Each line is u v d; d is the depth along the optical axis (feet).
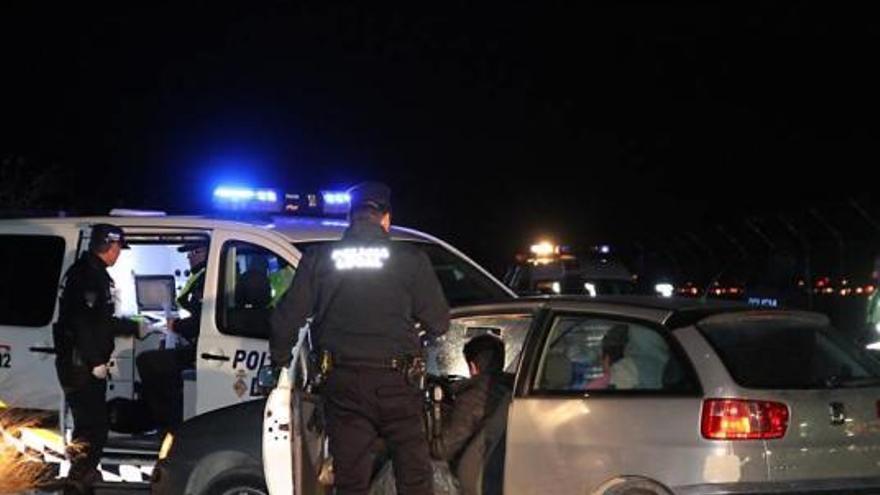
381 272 16.39
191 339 26.43
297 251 24.43
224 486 20.66
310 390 17.46
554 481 18.33
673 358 18.10
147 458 24.88
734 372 17.63
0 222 27.22
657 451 17.60
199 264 27.04
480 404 19.56
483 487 19.29
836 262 66.85
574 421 18.35
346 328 16.30
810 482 17.44
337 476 16.47
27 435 25.75
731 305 19.26
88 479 23.98
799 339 18.85
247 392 23.67
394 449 16.52
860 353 19.62
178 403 25.88
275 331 16.70
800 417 17.53
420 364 16.69
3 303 26.63
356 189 16.93
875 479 17.83
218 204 27.45
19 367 26.04
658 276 83.25
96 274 24.07
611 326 19.04
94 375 23.89
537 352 19.13
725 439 17.22
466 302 25.49
